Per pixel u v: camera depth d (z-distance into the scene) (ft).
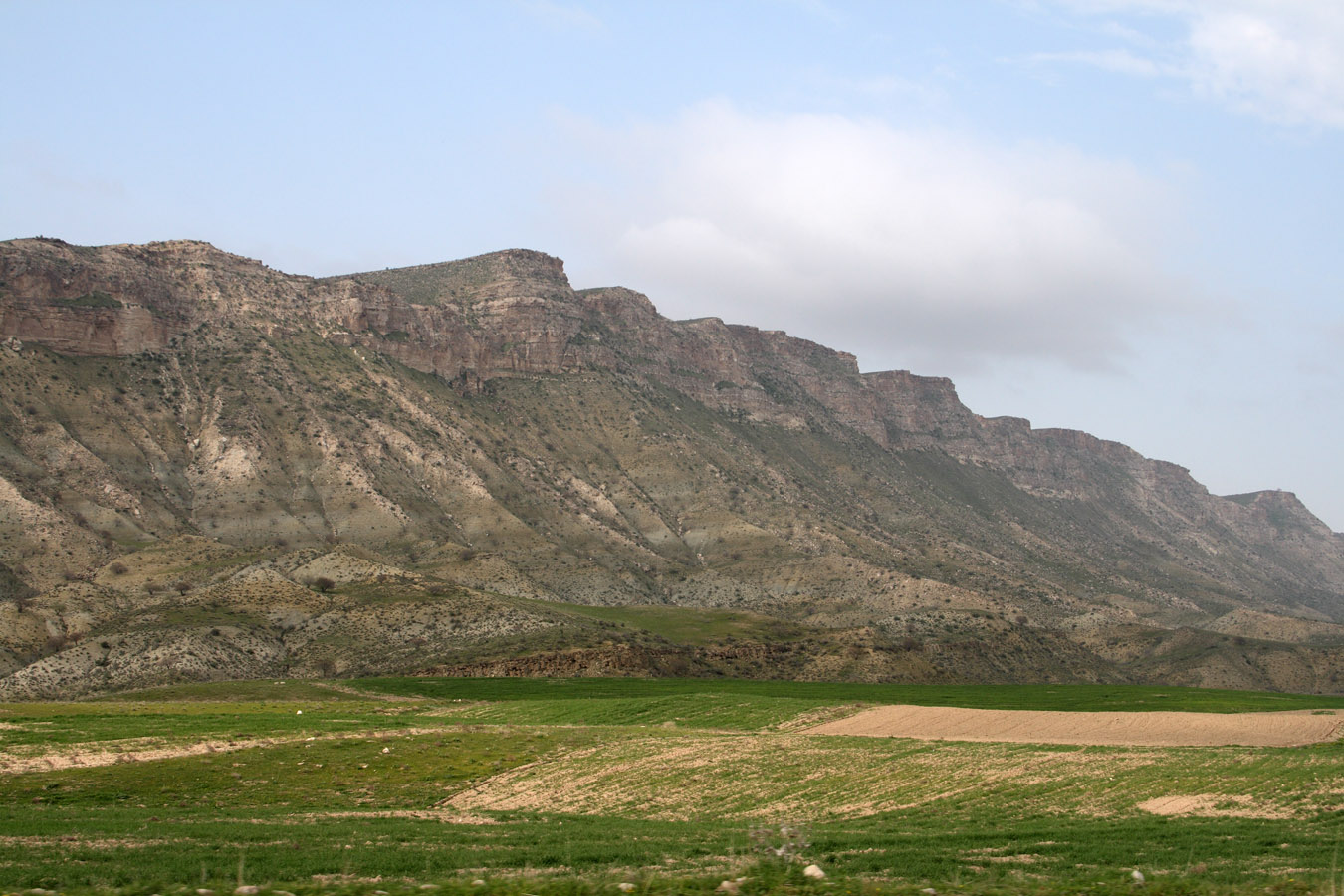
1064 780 218.18
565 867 144.25
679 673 578.66
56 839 157.48
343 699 440.86
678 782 230.68
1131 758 238.07
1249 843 162.61
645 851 155.33
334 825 180.65
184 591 633.20
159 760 244.22
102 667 507.30
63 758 239.30
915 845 164.25
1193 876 138.41
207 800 211.00
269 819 189.78
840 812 203.72
